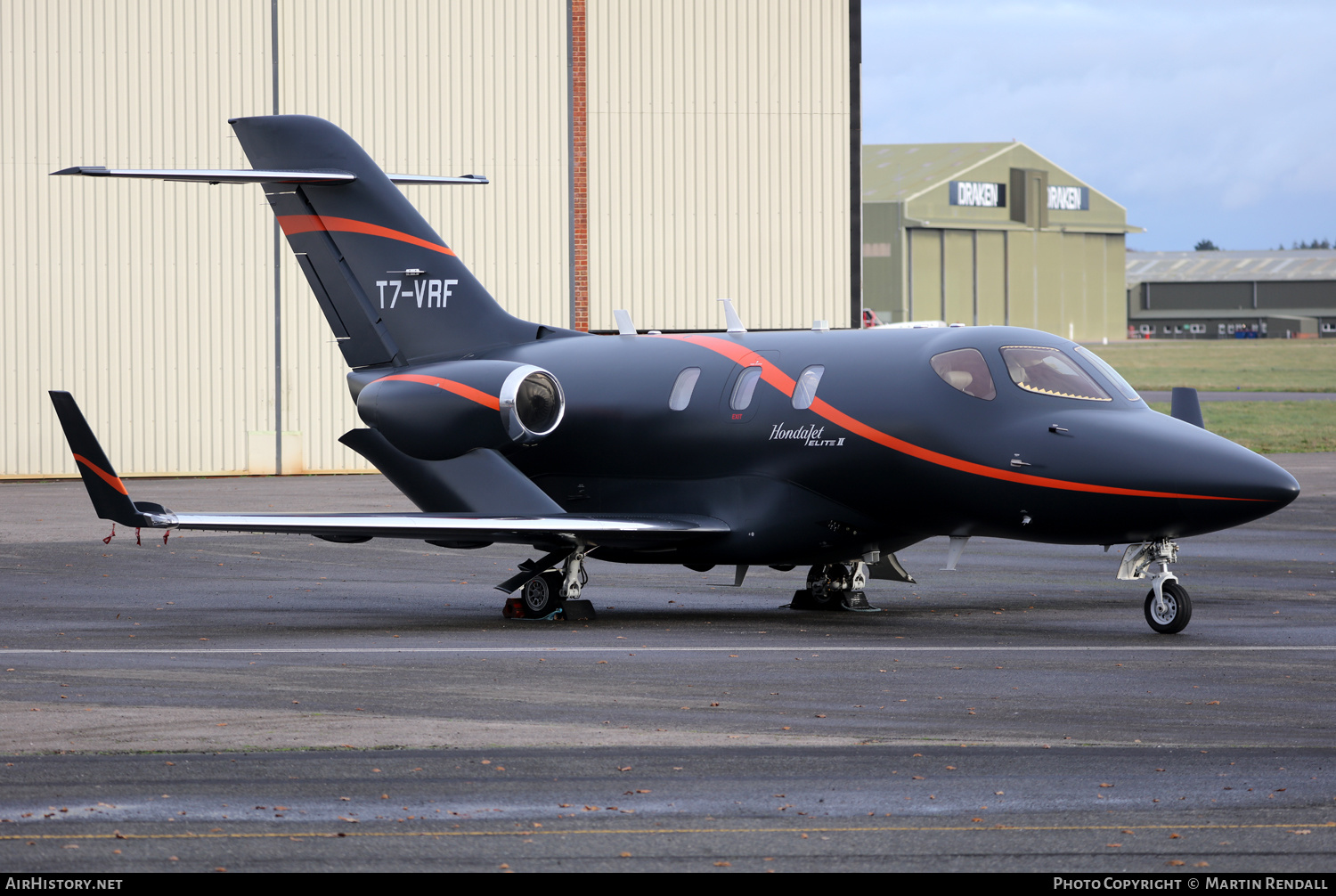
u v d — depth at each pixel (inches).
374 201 1583.4
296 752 787.4
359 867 593.9
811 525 1365.7
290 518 1266.0
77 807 677.3
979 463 1280.8
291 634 1240.2
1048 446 1257.4
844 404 1337.4
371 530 1278.3
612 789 711.1
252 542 2026.3
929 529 1352.1
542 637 1224.8
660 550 1424.7
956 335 1342.3
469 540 1364.4
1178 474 1208.8
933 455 1299.2
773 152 3088.1
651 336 1521.9
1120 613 1385.3
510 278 3056.1
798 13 3075.8
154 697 942.4
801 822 655.1
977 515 1305.4
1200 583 1606.8
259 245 2974.9
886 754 782.5
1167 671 1047.0
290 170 1604.3
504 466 1461.6
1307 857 603.5
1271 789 708.7
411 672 1043.3
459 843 625.9
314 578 1670.8
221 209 2965.1
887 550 1395.2
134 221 2945.4
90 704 920.9
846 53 3085.6
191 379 2967.5
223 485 2773.1
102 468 1198.3
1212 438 1243.8
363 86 2999.5
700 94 3070.9
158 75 2940.5
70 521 2244.1
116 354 2947.8
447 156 3026.6
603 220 3065.9
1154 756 778.2
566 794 703.1
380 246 1587.1
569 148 3051.2
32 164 2920.8
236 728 847.7
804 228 3095.5
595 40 3048.7
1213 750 792.9
